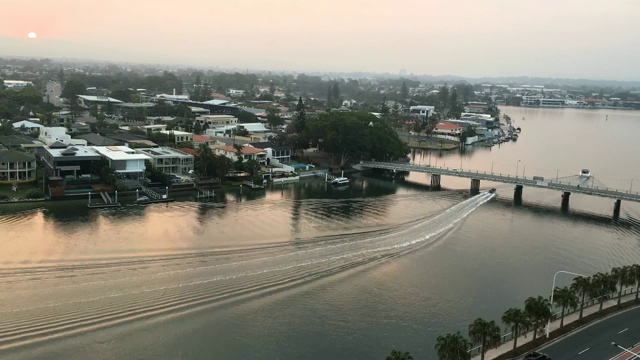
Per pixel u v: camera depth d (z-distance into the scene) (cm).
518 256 11994
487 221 14975
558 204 17425
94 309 8138
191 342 7550
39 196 14500
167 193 16062
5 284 8800
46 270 9500
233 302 8788
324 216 14425
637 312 9031
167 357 7150
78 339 7325
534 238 13462
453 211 15738
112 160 16300
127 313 8106
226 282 9469
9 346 7000
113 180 15562
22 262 9838
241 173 18862
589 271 11200
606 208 17062
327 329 8212
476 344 7294
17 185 15425
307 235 12488
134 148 19512
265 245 11562
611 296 9750
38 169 16550
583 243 13175
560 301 8256
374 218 14462
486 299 9600
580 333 8200
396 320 8644
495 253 12131
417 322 8619
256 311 8575
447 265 11181
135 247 10975
